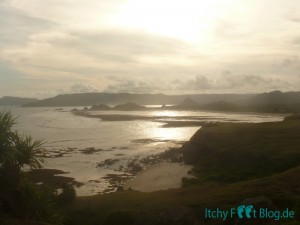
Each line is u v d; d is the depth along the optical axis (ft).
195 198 90.33
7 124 52.47
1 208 46.93
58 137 360.89
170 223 64.34
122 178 169.48
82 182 160.45
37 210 50.93
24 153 52.60
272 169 154.10
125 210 78.18
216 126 243.60
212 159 188.65
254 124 244.63
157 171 181.78
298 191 88.17
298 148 171.53
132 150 263.90
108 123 563.48
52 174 176.35
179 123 517.14
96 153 250.37
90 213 87.51
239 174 154.40
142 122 572.10
